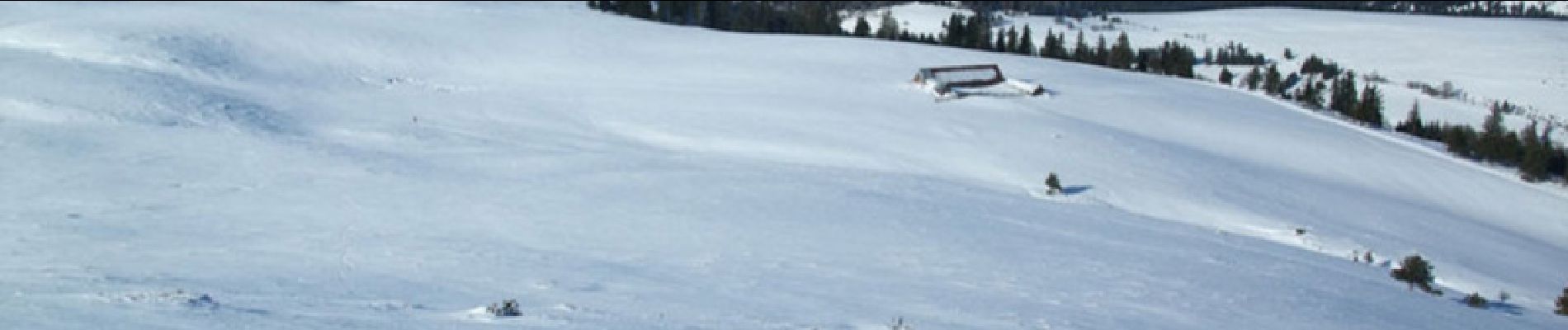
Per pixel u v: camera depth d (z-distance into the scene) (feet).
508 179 110.73
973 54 304.09
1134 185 148.87
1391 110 522.06
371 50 226.17
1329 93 440.86
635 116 176.24
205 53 189.47
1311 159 197.26
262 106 151.12
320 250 66.59
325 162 113.09
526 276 59.62
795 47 291.79
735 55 270.87
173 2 282.56
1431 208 167.94
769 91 213.87
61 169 97.71
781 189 113.50
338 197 92.89
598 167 123.03
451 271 59.72
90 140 113.60
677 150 150.10
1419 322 69.51
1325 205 149.89
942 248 83.30
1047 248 88.02
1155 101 243.60
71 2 268.41
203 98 145.38
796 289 60.18
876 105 202.08
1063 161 161.17
